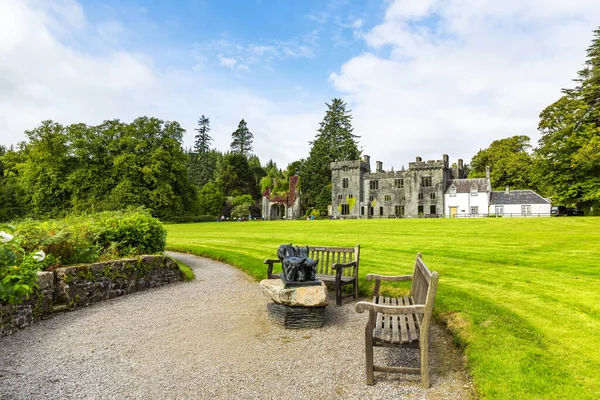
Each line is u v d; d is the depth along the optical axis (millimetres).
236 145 117062
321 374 5352
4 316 7070
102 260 10555
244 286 11445
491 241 19422
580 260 12250
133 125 55531
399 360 5801
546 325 6406
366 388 4918
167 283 12016
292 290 7375
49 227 11008
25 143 52312
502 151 66562
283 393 4797
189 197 58750
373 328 5387
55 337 7031
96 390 4895
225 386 5004
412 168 65312
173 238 26672
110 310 8969
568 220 31750
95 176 51062
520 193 58719
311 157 81562
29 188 50750
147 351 6309
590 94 44281
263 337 6965
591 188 40594
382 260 13828
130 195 48594
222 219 71250
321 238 24047
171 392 4840
